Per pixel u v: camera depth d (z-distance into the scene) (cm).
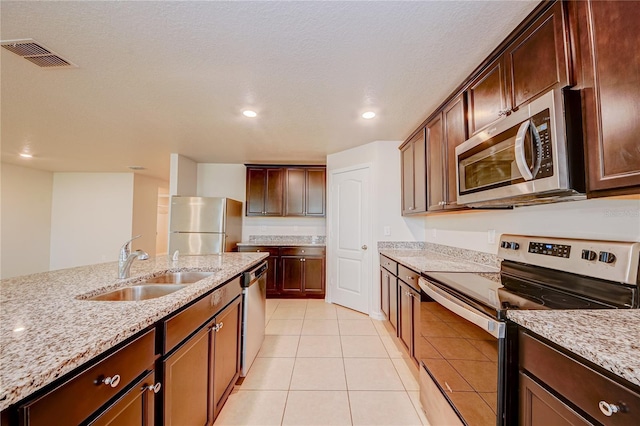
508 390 98
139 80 194
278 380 204
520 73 134
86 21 136
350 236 371
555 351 80
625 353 65
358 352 247
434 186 236
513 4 125
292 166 459
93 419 74
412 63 173
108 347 76
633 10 84
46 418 61
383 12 131
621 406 61
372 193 343
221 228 396
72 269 187
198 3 125
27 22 136
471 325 119
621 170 87
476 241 227
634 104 83
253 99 224
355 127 290
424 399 169
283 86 203
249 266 218
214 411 152
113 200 597
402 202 329
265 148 377
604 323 85
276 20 136
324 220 487
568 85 107
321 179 458
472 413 116
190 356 126
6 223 498
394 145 340
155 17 134
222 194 483
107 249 591
